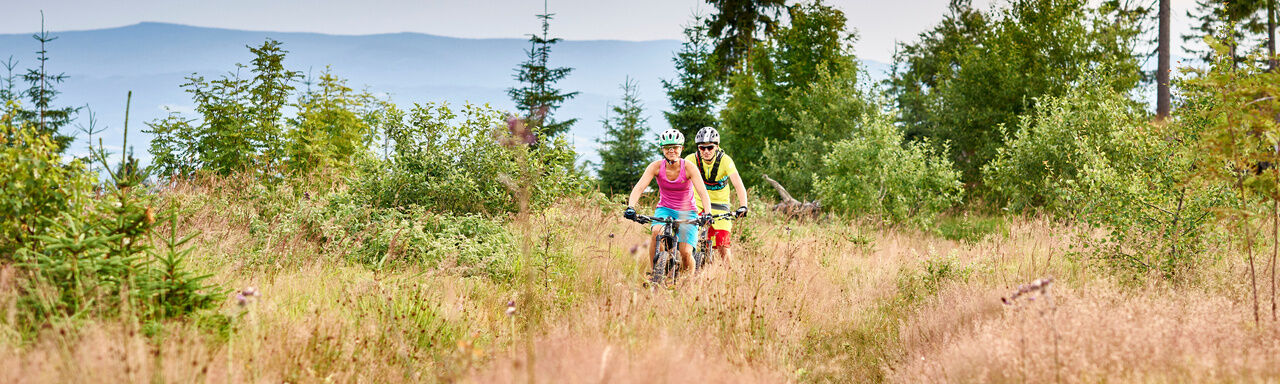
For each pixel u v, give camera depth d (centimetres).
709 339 425
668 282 544
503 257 632
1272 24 1938
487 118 801
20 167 370
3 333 295
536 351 341
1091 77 1485
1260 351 348
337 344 374
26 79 2433
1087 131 1286
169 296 352
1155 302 442
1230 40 575
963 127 1927
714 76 2789
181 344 309
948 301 570
